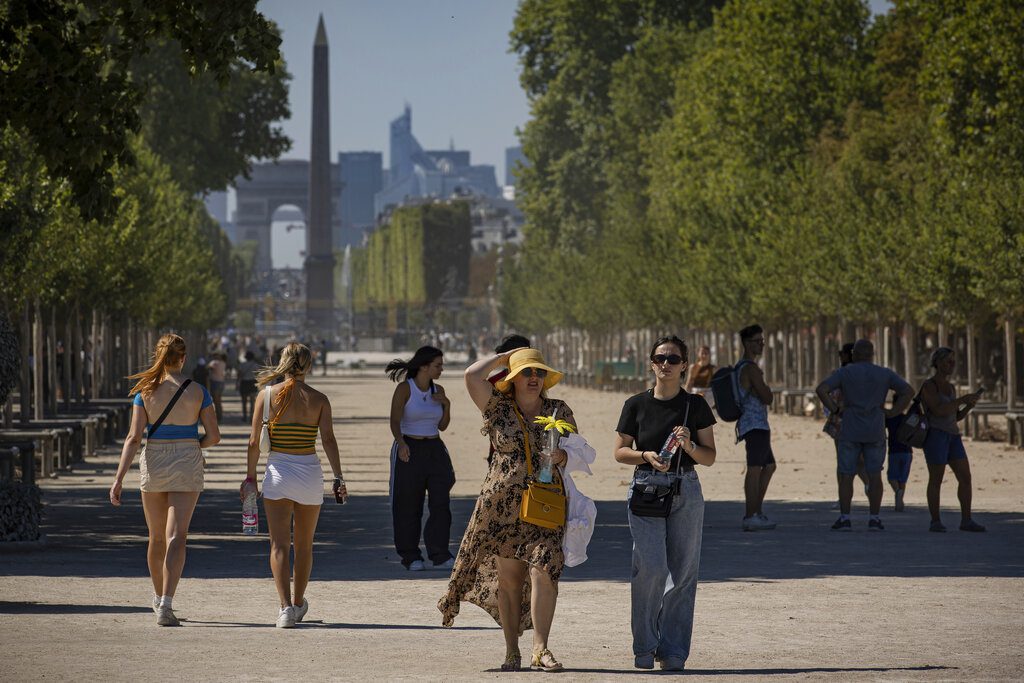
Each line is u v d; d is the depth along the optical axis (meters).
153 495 25.06
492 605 21.02
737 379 39.09
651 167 159.88
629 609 26.47
